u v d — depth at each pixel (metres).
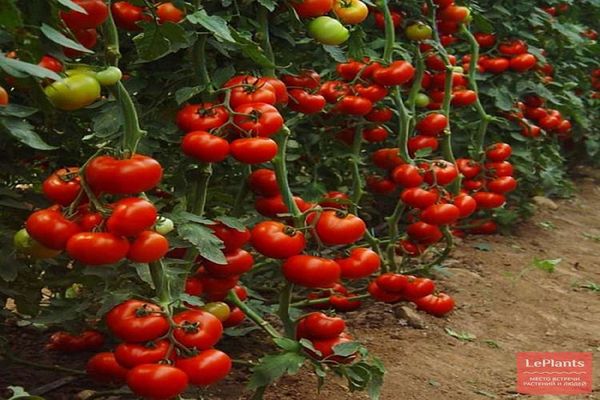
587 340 3.06
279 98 2.48
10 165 2.48
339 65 2.90
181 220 2.29
